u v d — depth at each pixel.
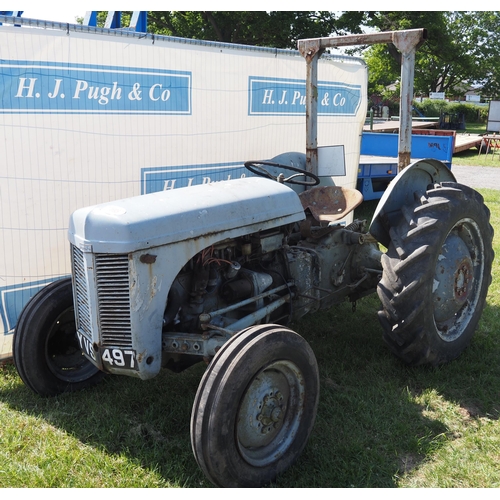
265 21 22.19
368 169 8.09
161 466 2.70
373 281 4.16
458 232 3.68
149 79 4.34
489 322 4.41
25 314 3.27
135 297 2.58
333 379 3.55
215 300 3.09
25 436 2.98
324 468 2.68
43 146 3.88
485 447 2.83
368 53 38.69
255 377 2.46
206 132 4.83
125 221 2.55
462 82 52.09
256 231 3.04
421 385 3.46
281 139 5.51
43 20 3.72
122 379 3.62
